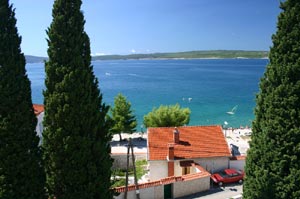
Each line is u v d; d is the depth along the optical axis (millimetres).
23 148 16750
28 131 16953
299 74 18281
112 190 19906
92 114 18312
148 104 127938
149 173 39062
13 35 16422
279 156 18750
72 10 17656
